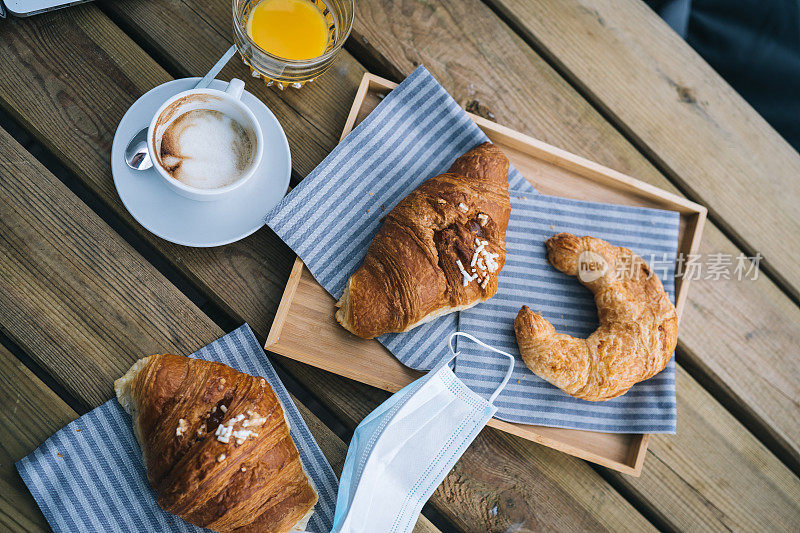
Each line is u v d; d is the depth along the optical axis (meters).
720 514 0.95
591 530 0.93
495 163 0.91
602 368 0.90
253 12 0.92
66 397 0.90
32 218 0.90
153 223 0.88
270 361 0.92
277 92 0.94
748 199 1.00
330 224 0.92
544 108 0.98
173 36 0.93
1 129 0.90
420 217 0.89
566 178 0.97
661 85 1.00
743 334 0.98
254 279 0.92
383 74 0.97
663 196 0.96
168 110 0.86
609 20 1.00
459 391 0.85
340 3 0.91
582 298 0.95
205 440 0.83
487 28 0.98
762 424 0.97
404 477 0.87
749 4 1.13
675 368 0.97
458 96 0.97
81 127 0.91
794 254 1.00
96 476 0.86
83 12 0.92
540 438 0.91
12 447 0.87
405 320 0.88
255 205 0.90
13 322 0.88
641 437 0.93
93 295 0.90
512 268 0.95
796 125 1.13
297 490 0.85
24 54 0.91
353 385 0.92
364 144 0.93
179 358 0.86
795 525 0.96
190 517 0.83
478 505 0.92
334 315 0.91
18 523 0.86
